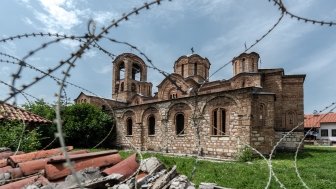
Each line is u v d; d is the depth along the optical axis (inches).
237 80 1322.6
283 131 1219.2
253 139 876.0
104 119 1301.7
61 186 214.1
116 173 241.4
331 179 486.9
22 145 486.9
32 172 254.8
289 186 414.9
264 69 1385.3
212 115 962.1
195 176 482.0
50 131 764.6
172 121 1103.6
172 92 1459.2
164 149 1107.3
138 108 1258.0
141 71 1891.0
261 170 565.3
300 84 1273.4
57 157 262.2
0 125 496.7
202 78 1494.8
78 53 105.9
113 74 1920.5
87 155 279.7
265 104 932.0
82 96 1721.2
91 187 209.3
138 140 1235.9
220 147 920.3
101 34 111.1
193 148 1002.1
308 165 674.2
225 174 515.8
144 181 229.9
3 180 236.5
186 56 1563.7
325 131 2226.9
